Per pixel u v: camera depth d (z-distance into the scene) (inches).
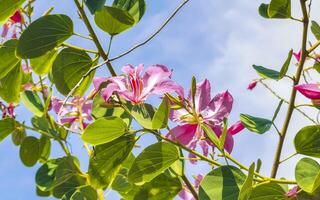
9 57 39.0
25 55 36.7
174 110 37.3
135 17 37.0
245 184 32.6
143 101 35.7
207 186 34.2
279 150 36.2
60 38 36.9
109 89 35.5
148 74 35.9
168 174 37.3
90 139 35.3
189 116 37.0
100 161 36.4
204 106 37.3
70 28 36.9
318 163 34.4
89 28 36.9
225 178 34.2
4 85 40.4
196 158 35.6
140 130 35.9
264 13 38.5
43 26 36.6
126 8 37.2
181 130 37.0
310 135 35.4
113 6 37.0
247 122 37.3
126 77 36.0
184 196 38.9
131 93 35.6
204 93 37.4
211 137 35.2
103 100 36.9
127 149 36.4
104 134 35.4
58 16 36.6
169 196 37.6
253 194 34.8
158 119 34.8
